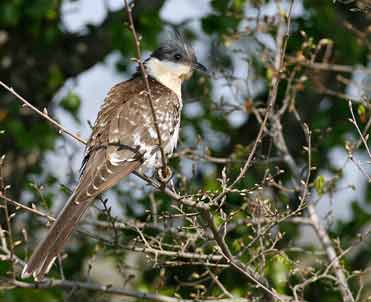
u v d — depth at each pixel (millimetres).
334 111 14539
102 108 10719
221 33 13609
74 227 9211
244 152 11945
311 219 11414
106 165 9797
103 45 14984
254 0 12070
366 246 13469
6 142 14578
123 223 10719
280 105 14062
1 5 13977
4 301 12016
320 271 10891
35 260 8945
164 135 10594
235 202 12492
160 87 11273
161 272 10734
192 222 9766
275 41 12328
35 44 14898
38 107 14844
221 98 12180
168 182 9617
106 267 14594
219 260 10523
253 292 12055
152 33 14352
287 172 13414
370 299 10453
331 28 13898
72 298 12289
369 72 11719
